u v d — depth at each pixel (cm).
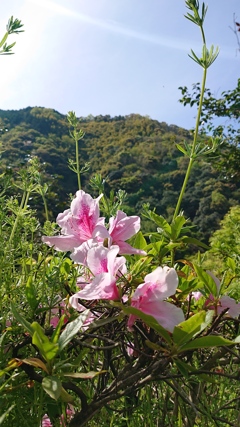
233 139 1023
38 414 105
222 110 1037
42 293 127
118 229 139
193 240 151
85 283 136
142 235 155
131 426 146
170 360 105
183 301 141
